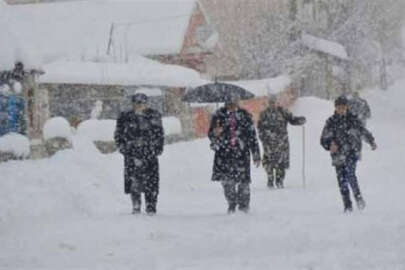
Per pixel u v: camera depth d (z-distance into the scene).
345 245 19.83
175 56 88.25
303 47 100.38
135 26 89.69
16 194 29.06
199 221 25.36
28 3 103.06
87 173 34.50
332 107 77.56
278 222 24.22
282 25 102.62
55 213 28.77
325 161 52.25
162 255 19.64
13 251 20.80
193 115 66.25
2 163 33.62
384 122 87.50
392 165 45.62
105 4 92.88
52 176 32.00
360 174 42.78
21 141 39.59
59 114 66.00
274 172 41.25
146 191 28.34
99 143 49.62
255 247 20.45
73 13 91.06
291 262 17.45
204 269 16.89
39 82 64.25
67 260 19.20
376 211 26.67
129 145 28.12
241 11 106.56
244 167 28.47
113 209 31.27
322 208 30.06
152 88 65.50
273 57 101.38
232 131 28.30
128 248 20.84
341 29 110.94
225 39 105.06
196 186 41.47
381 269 16.02
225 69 103.31
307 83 100.38
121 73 66.00
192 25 91.75
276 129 39.84
